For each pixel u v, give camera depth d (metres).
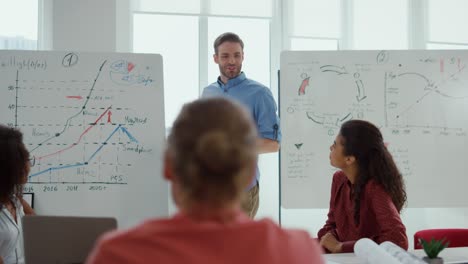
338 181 2.42
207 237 0.70
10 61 2.83
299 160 3.16
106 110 2.86
